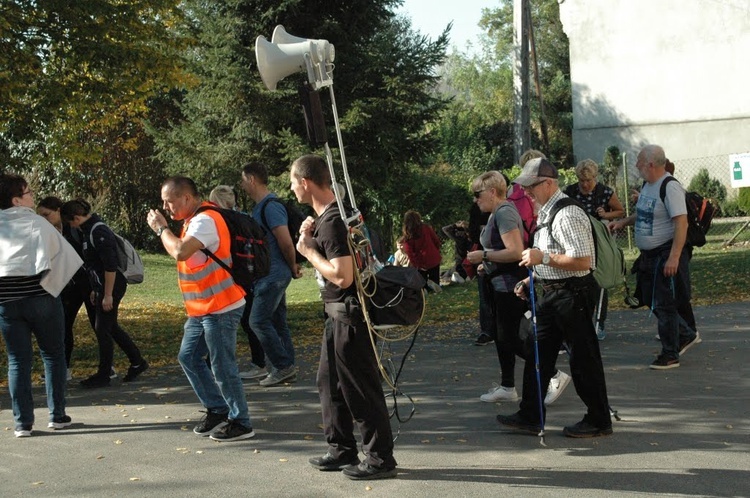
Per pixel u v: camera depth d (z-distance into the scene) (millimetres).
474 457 5512
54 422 6547
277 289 7750
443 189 27188
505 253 6500
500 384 7203
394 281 5043
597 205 9273
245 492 4988
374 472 5117
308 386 7883
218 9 25953
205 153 26938
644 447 5609
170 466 5543
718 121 33250
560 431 6043
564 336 5770
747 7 32375
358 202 27328
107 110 15617
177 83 13828
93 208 30078
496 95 61969
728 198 31906
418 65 25844
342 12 25984
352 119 25000
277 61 5289
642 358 8492
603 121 35188
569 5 35375
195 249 5719
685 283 8133
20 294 6301
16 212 6328
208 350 6152
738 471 5094
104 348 8266
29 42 12258
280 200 7871
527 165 5793
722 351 8617
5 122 12914
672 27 33750
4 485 5270
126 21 12430
